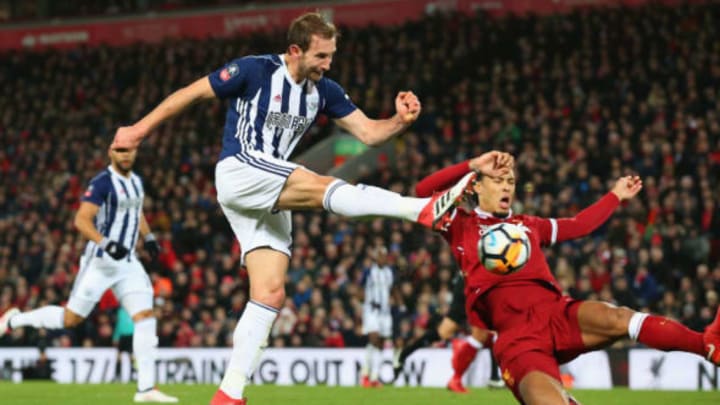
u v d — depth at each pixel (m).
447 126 21.34
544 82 21.50
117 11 29.77
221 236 19.17
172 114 6.05
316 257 18.27
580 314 5.70
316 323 16.02
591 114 20.27
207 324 16.80
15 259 20.56
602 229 17.38
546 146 18.69
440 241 17.02
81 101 26.23
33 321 10.13
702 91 20.36
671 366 13.44
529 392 5.35
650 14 22.41
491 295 5.95
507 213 6.20
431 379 14.39
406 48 23.95
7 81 27.58
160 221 20.25
